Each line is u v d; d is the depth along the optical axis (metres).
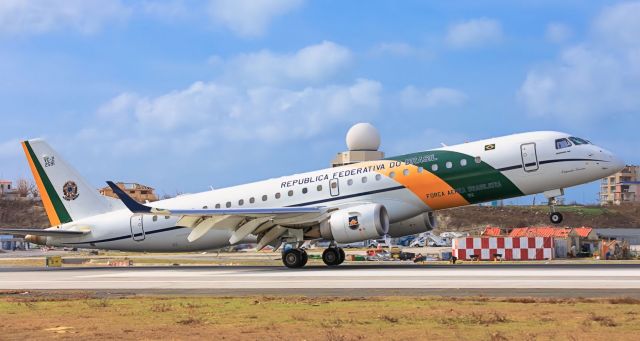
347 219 38.69
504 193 39.22
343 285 27.92
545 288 24.91
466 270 34.50
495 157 38.84
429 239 118.56
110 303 23.39
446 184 39.31
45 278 36.75
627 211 146.38
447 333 15.84
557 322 17.11
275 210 39.25
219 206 44.12
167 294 26.38
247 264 56.69
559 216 40.12
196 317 19.30
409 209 40.00
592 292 23.38
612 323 16.61
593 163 38.25
